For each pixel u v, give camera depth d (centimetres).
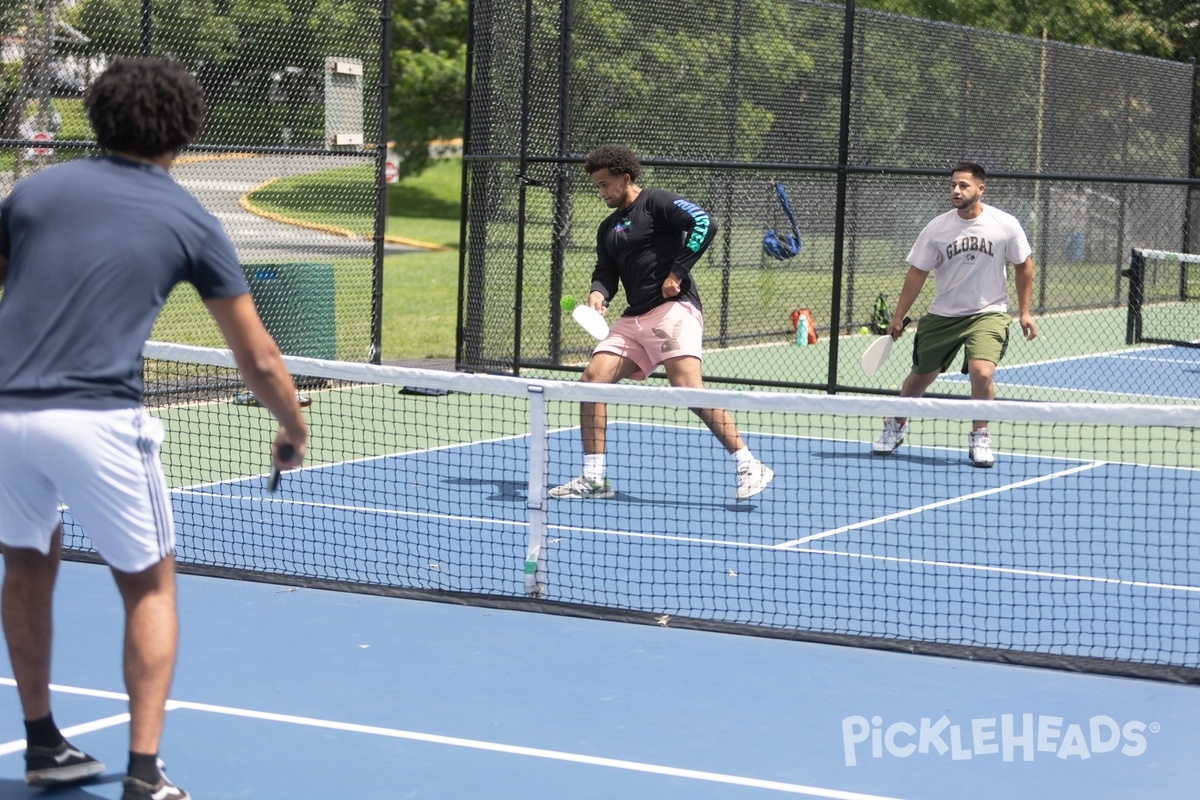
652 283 872
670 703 531
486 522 832
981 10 2064
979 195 1006
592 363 877
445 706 526
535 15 1343
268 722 506
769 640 611
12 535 424
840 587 698
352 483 936
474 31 1325
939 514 863
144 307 405
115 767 466
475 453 1050
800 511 866
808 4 1553
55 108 1220
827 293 1725
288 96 1302
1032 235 1961
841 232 1247
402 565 731
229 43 1276
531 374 1383
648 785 453
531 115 1349
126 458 403
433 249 3291
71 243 401
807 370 1532
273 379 414
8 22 1188
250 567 723
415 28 3881
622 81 1395
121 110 408
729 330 1661
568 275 1408
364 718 512
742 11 1492
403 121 4041
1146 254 1806
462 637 612
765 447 1102
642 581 707
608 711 523
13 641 439
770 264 1648
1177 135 2081
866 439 1145
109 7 1228
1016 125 1859
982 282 1009
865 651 596
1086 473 1005
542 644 603
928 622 638
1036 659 575
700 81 1465
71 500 406
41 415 396
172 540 420
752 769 468
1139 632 626
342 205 1397
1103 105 1980
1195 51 2080
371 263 1399
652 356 879
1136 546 789
